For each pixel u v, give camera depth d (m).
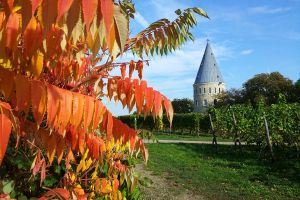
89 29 1.08
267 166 16.14
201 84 105.50
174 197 10.84
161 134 42.22
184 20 2.83
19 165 3.21
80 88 2.46
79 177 3.54
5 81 1.44
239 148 23.69
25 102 1.35
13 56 1.45
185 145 26.53
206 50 108.81
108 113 1.80
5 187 2.81
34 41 1.38
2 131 1.23
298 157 18.17
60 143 1.91
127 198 5.04
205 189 11.95
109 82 2.20
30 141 2.24
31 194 3.50
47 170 3.36
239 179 13.48
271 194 11.34
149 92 1.84
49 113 1.33
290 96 72.50
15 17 1.35
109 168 3.70
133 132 2.09
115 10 1.13
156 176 13.80
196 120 40.91
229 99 81.44
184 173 14.60
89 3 1.02
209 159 19.14
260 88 76.06
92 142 2.54
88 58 2.48
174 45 2.90
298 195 11.16
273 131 19.48
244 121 21.97
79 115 1.44
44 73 2.23
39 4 1.04
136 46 2.87
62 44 1.40
